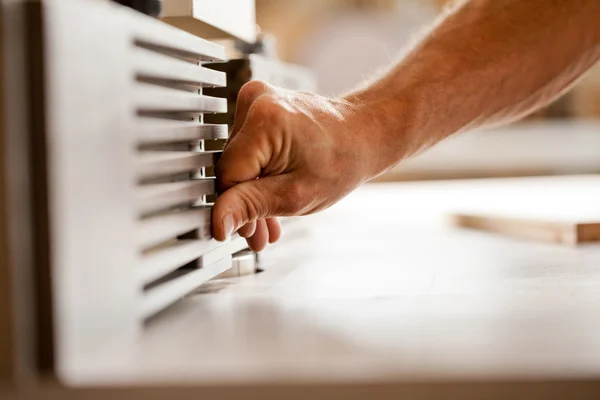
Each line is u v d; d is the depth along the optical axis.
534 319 0.51
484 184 2.61
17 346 0.36
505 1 0.75
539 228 1.12
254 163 0.60
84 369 0.39
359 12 2.97
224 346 0.44
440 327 0.48
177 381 0.36
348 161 0.64
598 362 0.38
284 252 1.00
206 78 0.58
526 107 0.79
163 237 0.50
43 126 0.36
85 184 0.39
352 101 0.69
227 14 0.78
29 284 0.36
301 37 2.99
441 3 2.92
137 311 0.46
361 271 0.79
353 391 0.36
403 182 3.14
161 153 0.49
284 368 0.38
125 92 0.43
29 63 0.35
